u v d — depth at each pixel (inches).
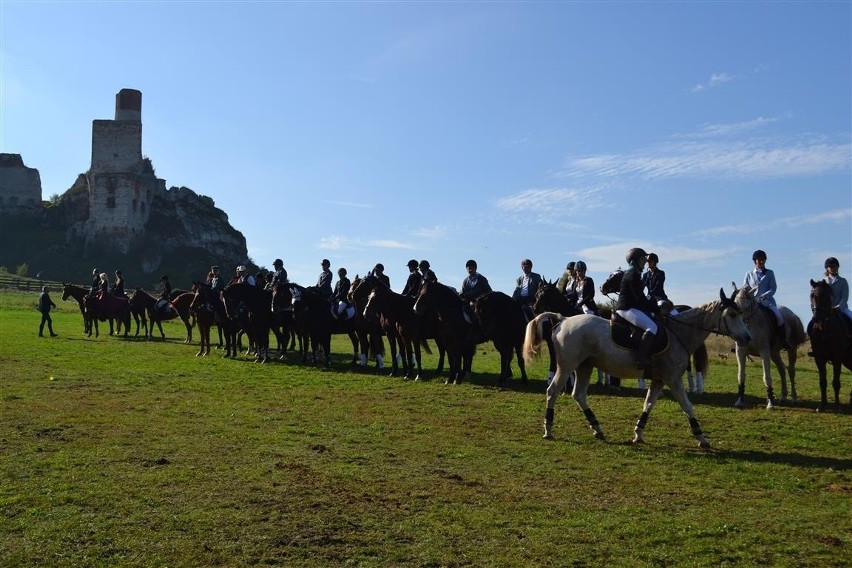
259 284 1129.4
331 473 442.0
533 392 752.3
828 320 633.6
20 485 410.9
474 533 349.7
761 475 449.7
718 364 1176.8
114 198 4202.8
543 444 524.7
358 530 350.9
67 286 1576.0
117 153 4252.0
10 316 1984.5
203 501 387.5
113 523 355.6
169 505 381.4
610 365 528.7
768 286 671.1
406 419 609.9
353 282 944.9
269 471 443.5
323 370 948.0
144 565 311.6
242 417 613.6
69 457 470.9
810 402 698.2
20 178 4704.7
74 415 606.9
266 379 848.9
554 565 315.0
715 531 352.5
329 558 320.2
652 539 342.0
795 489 423.8
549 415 542.9
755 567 314.3
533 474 448.1
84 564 311.6
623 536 347.3
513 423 596.1
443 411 645.3
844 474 450.9
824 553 329.1
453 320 799.1
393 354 896.3
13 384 768.9
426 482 427.5
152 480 422.3
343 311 989.8
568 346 537.6
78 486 410.6
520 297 825.5
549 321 562.9
